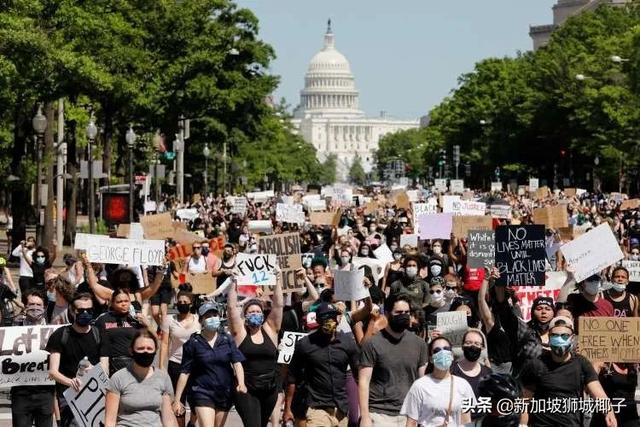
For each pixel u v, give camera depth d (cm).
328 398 2256
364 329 2605
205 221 6794
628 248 4591
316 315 2261
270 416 2442
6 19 5141
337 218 5234
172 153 10069
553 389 2019
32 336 2397
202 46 8844
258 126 13762
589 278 2583
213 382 2288
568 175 17775
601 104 13675
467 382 1995
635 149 13425
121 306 2367
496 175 19038
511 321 2297
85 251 3170
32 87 5794
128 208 6681
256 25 12925
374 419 2127
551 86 17250
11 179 6894
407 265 2959
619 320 2222
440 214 4222
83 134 9306
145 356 2022
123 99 7888
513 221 4978
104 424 2066
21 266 4362
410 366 2127
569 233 4334
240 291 3114
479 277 3200
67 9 5878
